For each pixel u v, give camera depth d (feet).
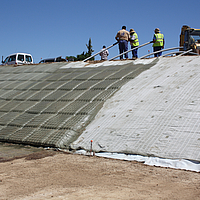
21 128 31.01
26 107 36.45
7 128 31.78
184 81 31.17
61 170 18.35
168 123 23.48
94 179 16.25
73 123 28.71
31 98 39.52
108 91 34.99
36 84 45.68
